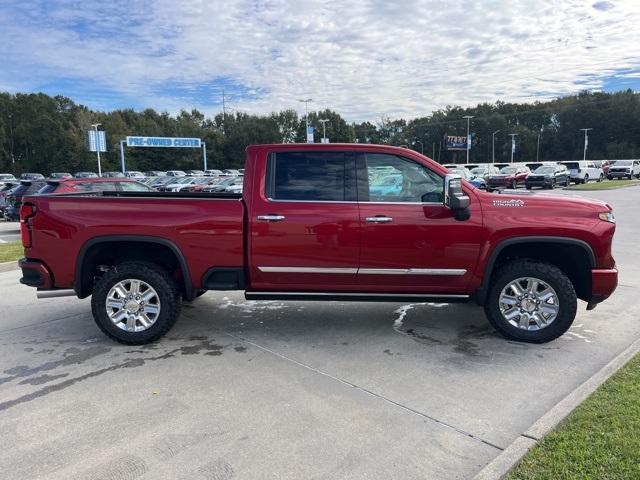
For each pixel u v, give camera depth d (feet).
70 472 9.09
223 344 15.87
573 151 334.03
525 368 13.64
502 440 10.01
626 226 42.11
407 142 407.44
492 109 398.01
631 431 9.57
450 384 12.68
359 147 15.17
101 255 16.30
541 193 16.49
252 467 9.20
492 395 12.02
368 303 20.53
